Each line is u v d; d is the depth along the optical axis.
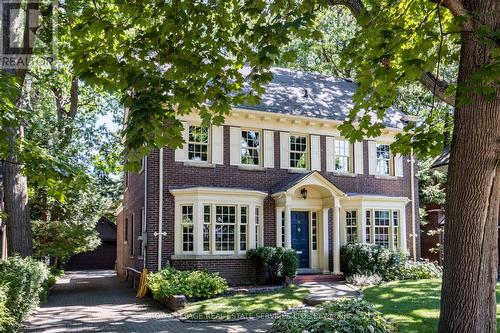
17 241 14.30
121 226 28.03
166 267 16.45
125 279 24.88
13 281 10.13
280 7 6.90
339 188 20.38
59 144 22.27
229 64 7.81
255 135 19.33
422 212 26.58
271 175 19.20
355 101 7.91
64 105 29.36
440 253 25.45
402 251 20.58
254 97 7.76
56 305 15.73
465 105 6.01
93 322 12.26
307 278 18.45
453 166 6.36
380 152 21.86
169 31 7.11
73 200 24.77
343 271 19.55
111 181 41.59
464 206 6.19
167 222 17.28
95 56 7.14
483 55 6.11
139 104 5.91
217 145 18.34
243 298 14.57
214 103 7.60
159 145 6.54
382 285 16.11
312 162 20.00
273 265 17.81
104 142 28.95
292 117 19.41
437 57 7.36
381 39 7.49
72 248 23.34
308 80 23.17
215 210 17.64
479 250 6.12
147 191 17.30
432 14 9.06
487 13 6.12
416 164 22.55
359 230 20.14
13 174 14.46
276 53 5.78
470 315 6.07
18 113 9.38
